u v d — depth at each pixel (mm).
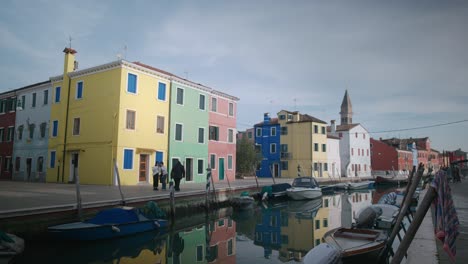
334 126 55281
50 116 27422
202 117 29422
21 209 10133
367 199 28938
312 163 45250
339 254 7531
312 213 20250
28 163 29297
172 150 26094
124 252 10602
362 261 8109
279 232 14398
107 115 23094
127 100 23047
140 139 23719
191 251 11055
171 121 26188
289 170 46594
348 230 9797
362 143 57719
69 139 25312
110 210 11477
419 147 80438
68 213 11367
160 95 25688
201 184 25500
